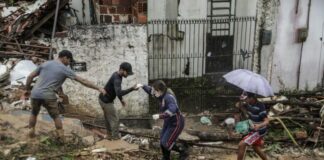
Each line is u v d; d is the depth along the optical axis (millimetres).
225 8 10188
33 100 6762
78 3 10711
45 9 9547
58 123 7086
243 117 6980
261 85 6559
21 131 7219
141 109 9453
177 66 10250
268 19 9656
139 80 9266
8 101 8242
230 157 7648
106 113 7492
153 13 9930
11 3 10742
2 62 9109
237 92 9992
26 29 9570
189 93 9945
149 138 8000
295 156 7824
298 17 9914
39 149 6734
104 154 6867
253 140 6629
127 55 9047
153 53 10047
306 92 10469
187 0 9914
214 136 8234
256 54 9977
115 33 8852
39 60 9117
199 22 9906
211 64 10398
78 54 8805
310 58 10422
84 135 7602
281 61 10203
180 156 6992
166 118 6387
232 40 10320
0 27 9836
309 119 8805
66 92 8961
